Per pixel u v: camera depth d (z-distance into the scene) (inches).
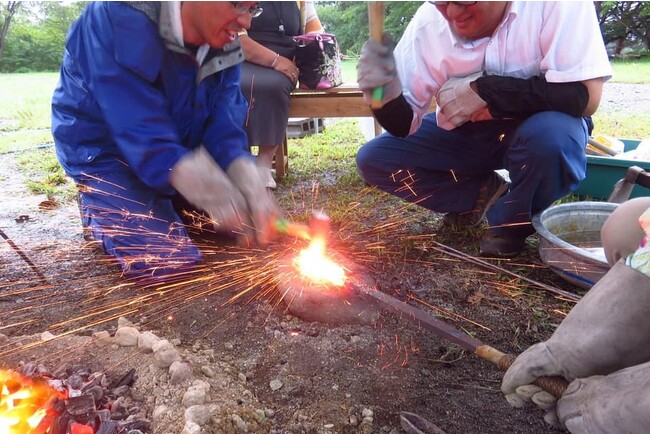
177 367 73.5
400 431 70.2
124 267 109.3
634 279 53.3
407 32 120.1
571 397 54.1
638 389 48.0
